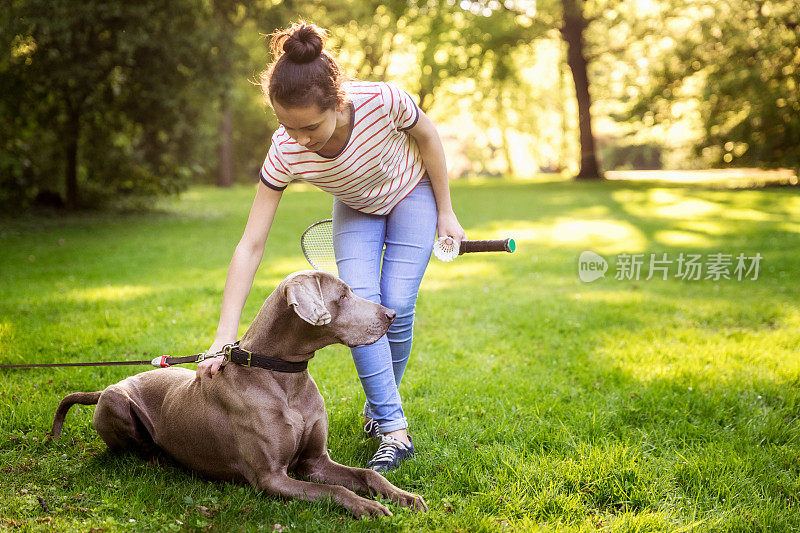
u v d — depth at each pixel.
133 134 17.42
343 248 3.31
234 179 37.78
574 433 3.67
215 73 16.22
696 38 24.78
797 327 5.93
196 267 9.57
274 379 2.88
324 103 2.62
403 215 3.33
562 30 28.88
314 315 2.61
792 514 2.84
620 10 28.22
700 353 5.09
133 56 15.20
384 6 28.25
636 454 3.35
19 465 3.24
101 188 18.17
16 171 15.12
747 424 3.80
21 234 13.33
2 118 15.45
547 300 7.20
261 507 2.79
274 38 2.69
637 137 41.22
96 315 6.29
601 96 38.75
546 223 14.77
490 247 3.25
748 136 22.92
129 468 3.19
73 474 3.16
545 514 2.83
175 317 6.21
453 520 2.72
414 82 36.38
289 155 2.96
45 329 5.68
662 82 25.12
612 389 4.39
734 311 6.55
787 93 21.47
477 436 3.63
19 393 4.18
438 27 27.06
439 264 10.12
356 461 3.37
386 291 3.32
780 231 12.26
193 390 3.07
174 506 2.83
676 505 2.93
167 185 18.38
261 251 3.10
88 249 11.33
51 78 14.44
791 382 4.46
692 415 3.99
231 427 2.92
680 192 21.73
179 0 15.06
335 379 4.59
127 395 3.20
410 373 4.75
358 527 2.63
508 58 28.75
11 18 13.50
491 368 4.89
